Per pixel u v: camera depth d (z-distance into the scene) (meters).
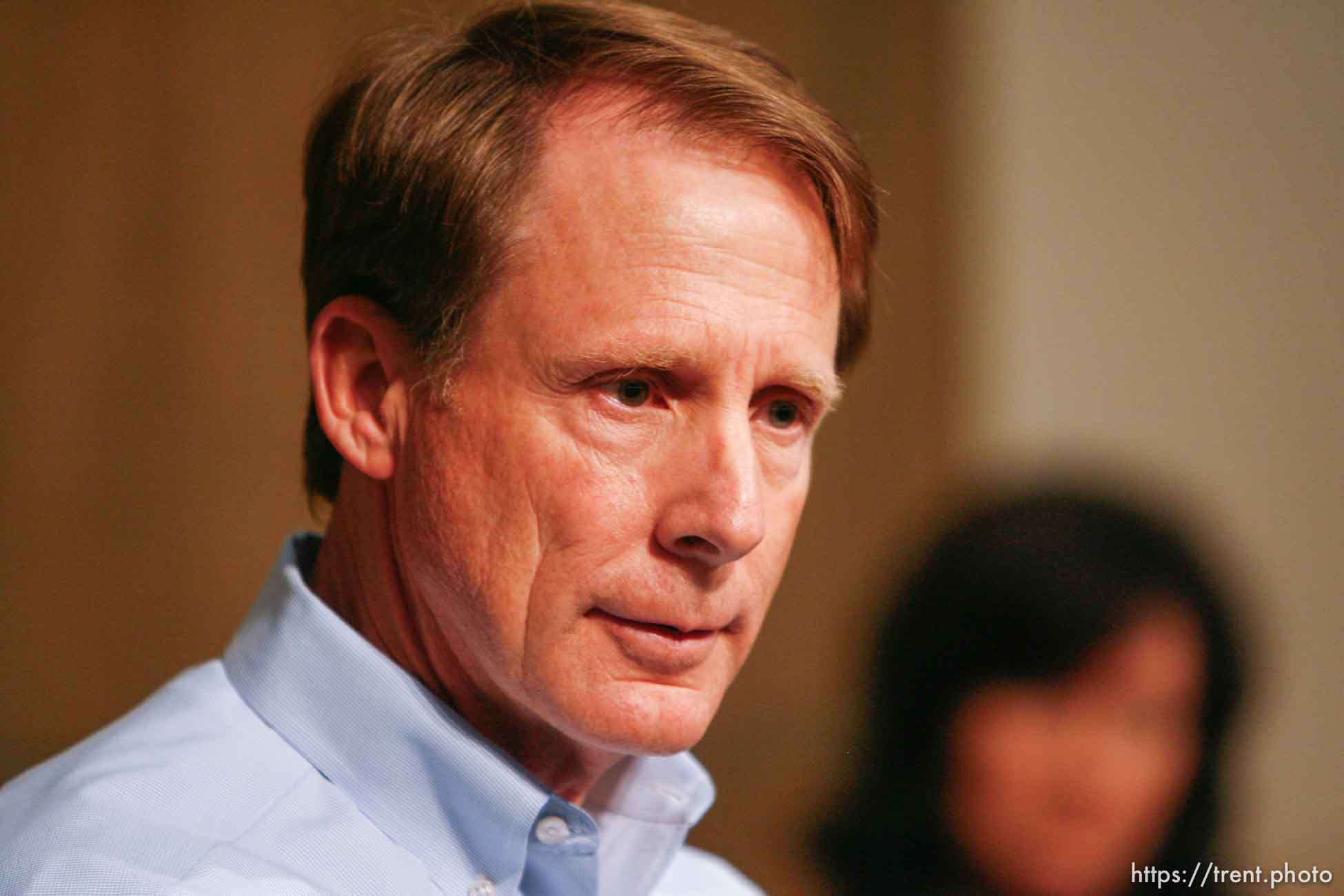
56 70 11.95
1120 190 14.48
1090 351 14.24
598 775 5.09
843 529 13.60
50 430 11.77
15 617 11.59
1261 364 14.43
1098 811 7.00
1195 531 7.39
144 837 4.27
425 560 4.62
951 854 7.17
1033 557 7.15
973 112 14.20
